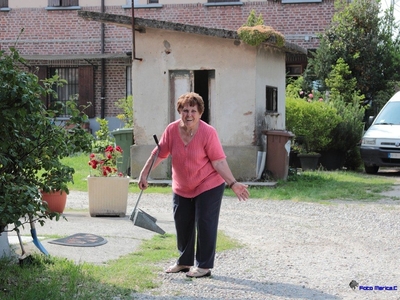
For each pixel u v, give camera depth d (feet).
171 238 28.14
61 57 78.95
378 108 73.26
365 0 74.43
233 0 79.82
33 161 19.39
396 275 23.02
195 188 21.44
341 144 61.72
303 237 29.89
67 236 27.35
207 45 49.19
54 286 18.98
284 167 49.42
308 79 74.64
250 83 48.55
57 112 20.45
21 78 17.84
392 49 76.02
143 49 50.29
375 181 52.65
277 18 78.95
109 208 33.83
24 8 84.69
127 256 24.35
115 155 35.17
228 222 33.73
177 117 50.14
